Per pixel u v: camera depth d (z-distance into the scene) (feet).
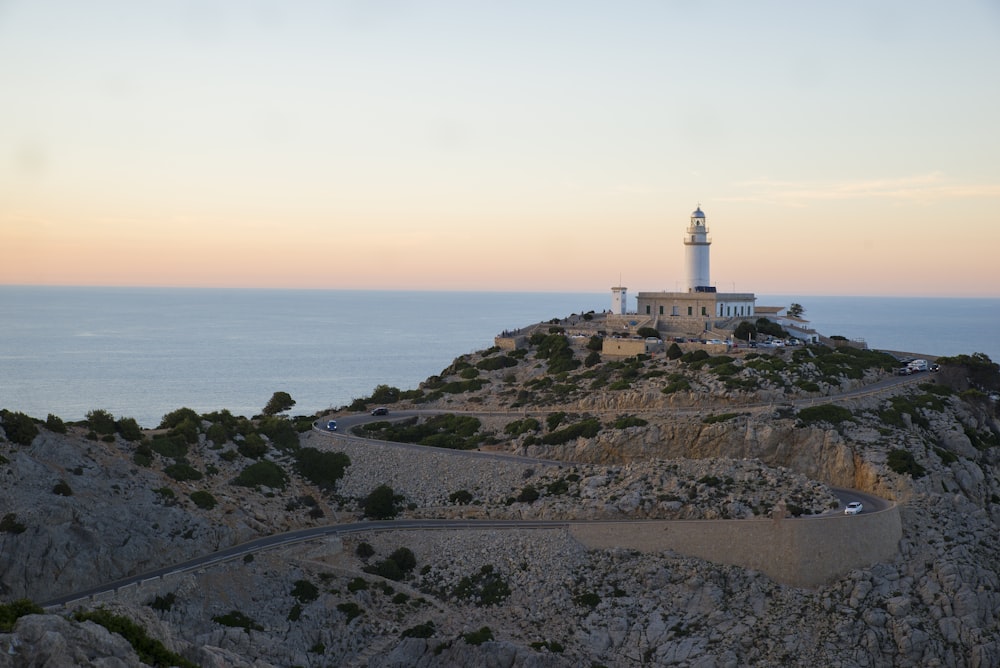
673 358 549.13
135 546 325.62
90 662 185.37
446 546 363.97
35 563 305.32
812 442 410.52
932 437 441.68
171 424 452.76
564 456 442.50
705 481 382.83
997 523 392.88
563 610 328.70
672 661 305.53
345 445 458.50
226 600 316.81
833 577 333.62
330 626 317.22
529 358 614.34
